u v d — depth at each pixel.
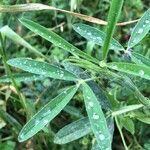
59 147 0.18
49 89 0.18
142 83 0.15
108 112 0.14
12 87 0.18
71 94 0.13
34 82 0.19
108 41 0.12
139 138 0.18
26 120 0.19
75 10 0.21
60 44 0.13
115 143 0.19
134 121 0.18
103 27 0.21
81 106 0.18
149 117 0.15
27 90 0.19
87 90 0.13
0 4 0.17
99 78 0.14
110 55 0.19
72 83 0.18
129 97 0.16
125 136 0.19
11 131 0.19
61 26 0.19
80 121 0.14
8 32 0.17
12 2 0.20
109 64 0.12
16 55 0.20
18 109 0.19
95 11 0.21
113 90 0.16
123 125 0.15
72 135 0.14
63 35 0.21
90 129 0.14
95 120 0.12
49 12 0.21
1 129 0.19
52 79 0.18
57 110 0.13
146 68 0.12
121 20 0.21
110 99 0.14
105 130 0.12
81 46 0.21
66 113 0.19
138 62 0.13
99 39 0.14
